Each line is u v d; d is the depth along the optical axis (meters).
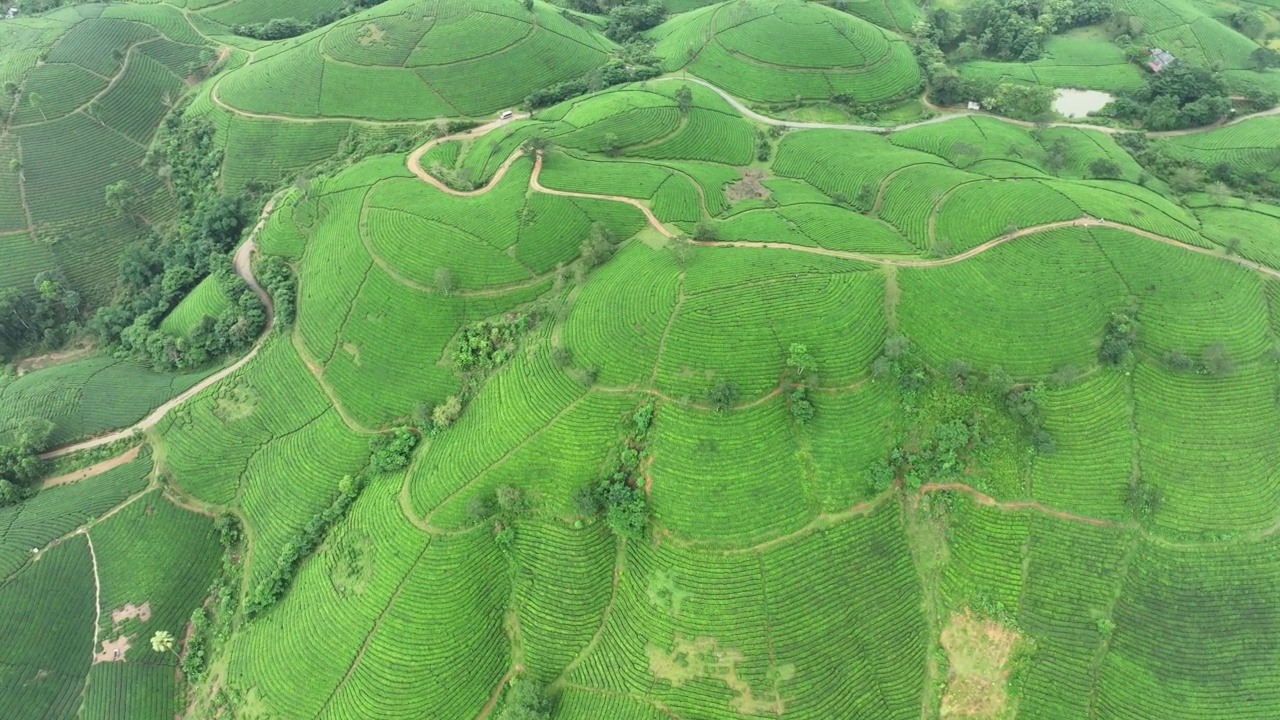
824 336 59.47
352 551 57.94
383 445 65.25
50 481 67.19
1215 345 57.34
